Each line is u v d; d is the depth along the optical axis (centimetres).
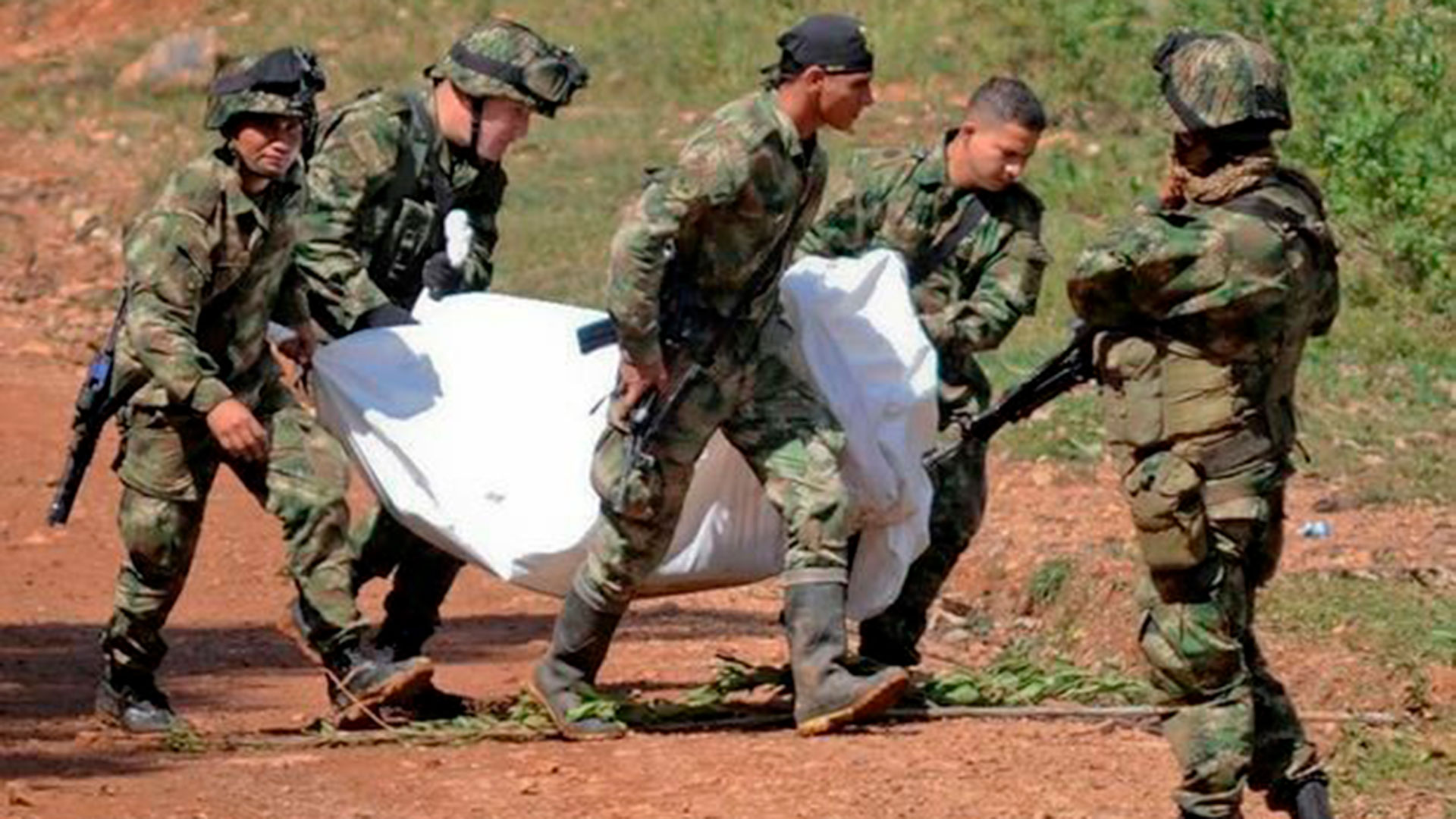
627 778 1639
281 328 1845
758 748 1706
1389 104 3519
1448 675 1892
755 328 1712
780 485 1720
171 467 1820
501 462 1816
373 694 1795
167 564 1841
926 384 1758
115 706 1878
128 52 5172
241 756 1766
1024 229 1819
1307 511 2567
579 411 1816
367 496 2852
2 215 4503
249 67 1742
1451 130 3462
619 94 4681
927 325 1811
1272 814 1547
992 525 2567
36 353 3794
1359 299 3294
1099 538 2483
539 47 1889
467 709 1891
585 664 1783
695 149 1653
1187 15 4025
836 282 1744
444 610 2505
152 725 1872
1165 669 1373
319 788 1639
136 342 1741
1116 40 4338
